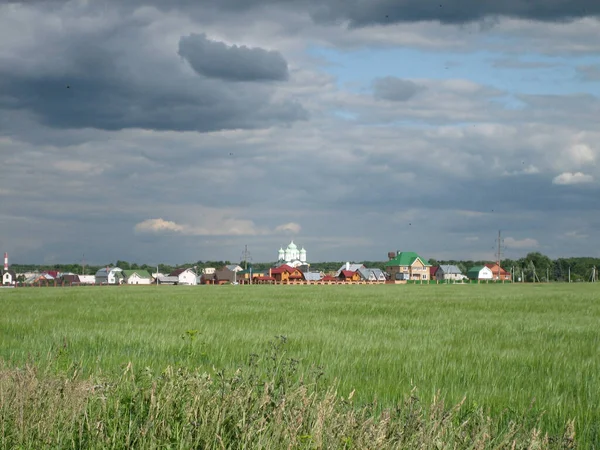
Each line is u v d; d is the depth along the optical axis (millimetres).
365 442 6094
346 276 176500
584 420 9281
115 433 6738
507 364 15273
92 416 7234
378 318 29750
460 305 41500
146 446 6527
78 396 7477
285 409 6805
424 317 30859
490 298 52969
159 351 16891
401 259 189000
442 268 197500
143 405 7461
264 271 190250
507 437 6613
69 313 32188
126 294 61062
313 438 6152
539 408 10047
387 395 11000
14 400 7242
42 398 7355
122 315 30922
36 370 8359
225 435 6605
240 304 41594
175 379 7852
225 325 25234
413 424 6449
